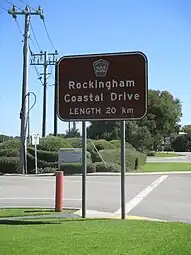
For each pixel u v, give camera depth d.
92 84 12.03
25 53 35.72
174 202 16.98
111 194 19.84
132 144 64.88
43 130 57.97
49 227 10.09
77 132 67.12
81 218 12.43
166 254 7.24
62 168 34.91
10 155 38.41
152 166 45.28
